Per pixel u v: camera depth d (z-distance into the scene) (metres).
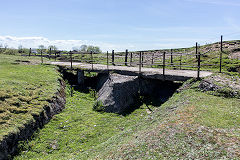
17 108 15.18
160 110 15.89
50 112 17.55
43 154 12.91
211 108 13.08
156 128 11.78
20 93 17.64
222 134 9.61
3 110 14.22
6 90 17.16
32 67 29.89
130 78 22.03
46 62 37.25
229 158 7.70
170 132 10.66
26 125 13.91
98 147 12.75
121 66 30.33
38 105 16.72
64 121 17.44
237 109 12.72
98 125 17.11
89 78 29.77
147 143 10.20
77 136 15.27
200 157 8.12
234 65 25.23
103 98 21.39
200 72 22.05
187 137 9.78
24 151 12.73
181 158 8.30
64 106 20.50
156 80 23.55
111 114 19.36
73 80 29.69
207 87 16.66
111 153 10.54
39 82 22.17
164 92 21.70
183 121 11.59
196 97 15.47
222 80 17.53
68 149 13.62
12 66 29.14
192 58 33.03
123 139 12.54
